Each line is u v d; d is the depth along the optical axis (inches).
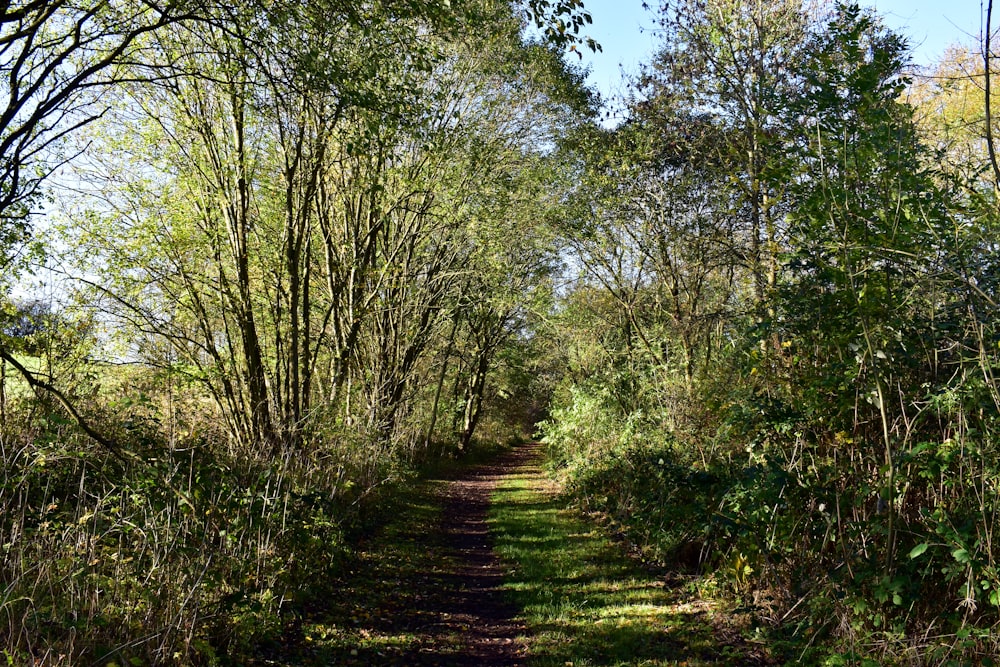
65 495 288.2
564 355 940.6
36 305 405.7
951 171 255.1
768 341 296.4
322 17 352.8
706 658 241.4
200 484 269.9
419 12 370.9
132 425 309.6
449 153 683.4
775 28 453.1
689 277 614.9
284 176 545.0
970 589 181.0
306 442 486.0
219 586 240.8
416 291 849.5
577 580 363.3
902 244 225.8
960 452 193.6
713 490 323.3
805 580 261.1
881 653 205.9
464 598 340.2
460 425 1294.3
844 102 251.0
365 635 269.7
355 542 423.5
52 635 178.2
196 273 516.1
